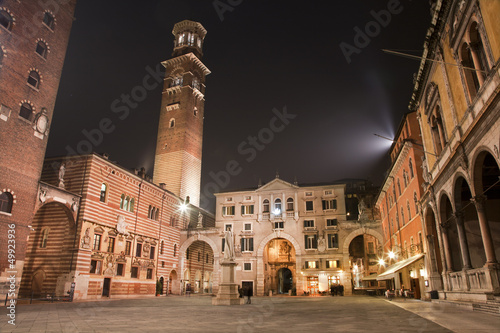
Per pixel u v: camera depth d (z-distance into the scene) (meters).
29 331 13.10
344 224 60.03
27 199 34.09
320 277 58.53
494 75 16.12
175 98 82.12
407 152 38.69
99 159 44.88
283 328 13.98
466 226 24.28
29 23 35.81
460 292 23.58
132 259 49.84
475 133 18.45
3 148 32.12
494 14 15.70
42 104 36.72
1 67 32.44
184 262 64.81
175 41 90.38
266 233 63.03
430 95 26.81
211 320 17.34
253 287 60.84
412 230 38.03
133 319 17.91
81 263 40.03
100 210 44.28
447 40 22.67
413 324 14.66
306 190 63.59
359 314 20.17
